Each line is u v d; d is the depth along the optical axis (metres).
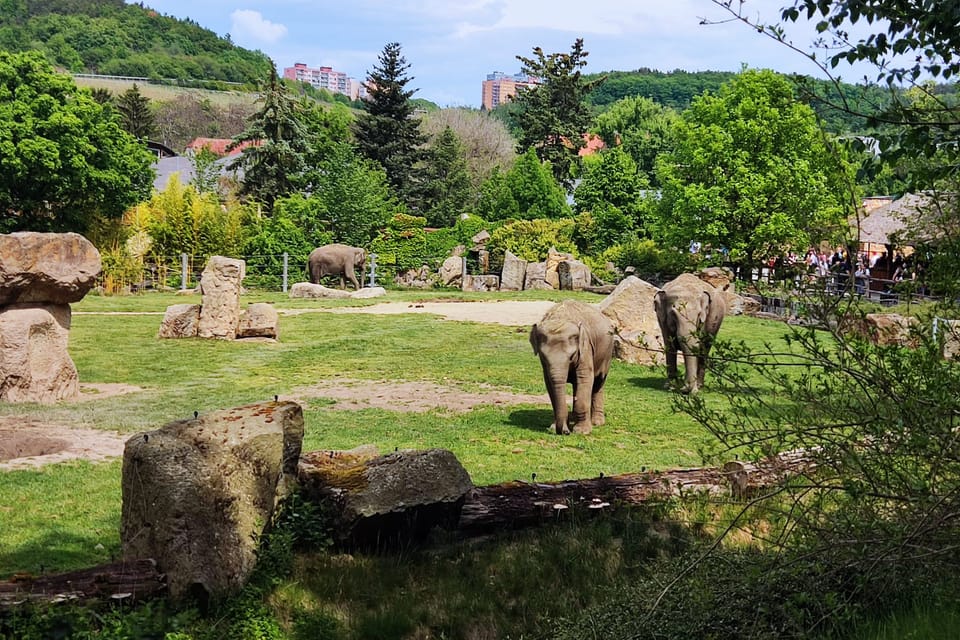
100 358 23.02
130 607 7.53
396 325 30.58
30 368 17.64
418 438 15.52
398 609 8.40
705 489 10.48
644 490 10.95
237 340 26.64
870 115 6.59
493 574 9.26
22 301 17.69
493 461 13.98
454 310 35.06
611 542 9.84
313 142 70.62
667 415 18.09
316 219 50.69
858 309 7.02
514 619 8.44
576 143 86.69
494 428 16.56
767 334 30.48
